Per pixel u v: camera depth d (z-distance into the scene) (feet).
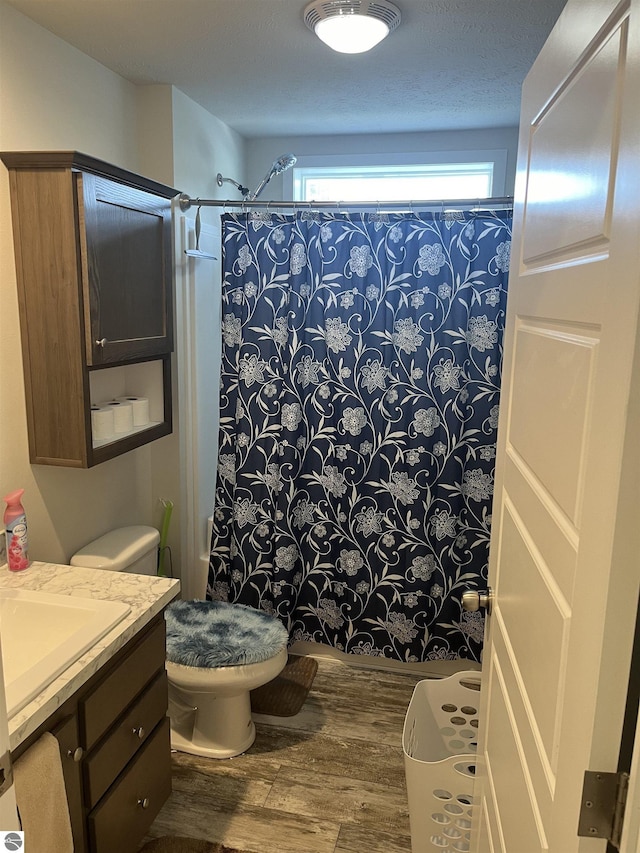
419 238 7.93
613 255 2.35
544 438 3.36
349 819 6.58
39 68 6.31
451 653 8.93
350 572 8.94
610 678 2.35
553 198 3.35
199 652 6.89
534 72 3.93
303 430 8.76
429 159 9.98
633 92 2.18
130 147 8.03
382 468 8.52
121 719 5.30
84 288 6.00
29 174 5.83
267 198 10.70
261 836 6.35
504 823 3.86
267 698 8.52
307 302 8.41
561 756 2.75
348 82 7.70
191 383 9.08
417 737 6.49
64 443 6.30
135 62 7.20
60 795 4.31
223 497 9.18
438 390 8.19
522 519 3.84
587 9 2.82
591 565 2.47
